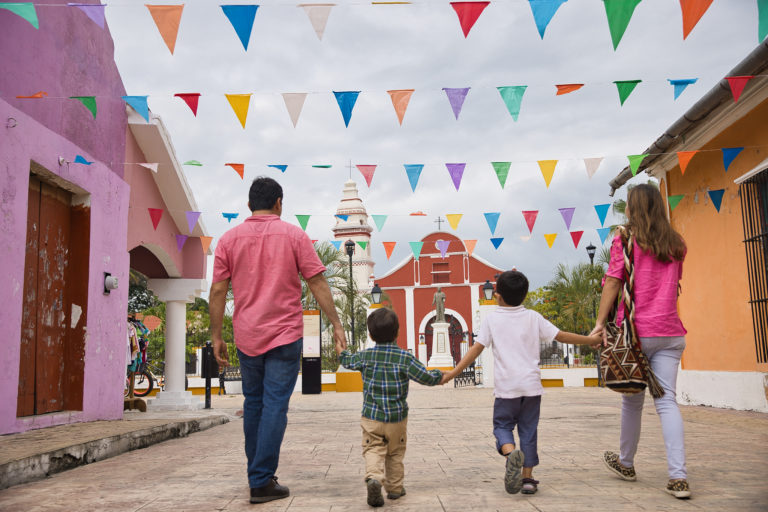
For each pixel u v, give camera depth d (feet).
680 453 10.16
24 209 17.81
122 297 25.14
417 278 134.92
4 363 16.79
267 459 10.65
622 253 10.91
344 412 35.17
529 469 10.74
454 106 17.08
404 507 9.92
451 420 27.58
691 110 25.79
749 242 24.76
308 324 60.59
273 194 11.96
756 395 25.11
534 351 11.13
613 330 10.87
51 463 14.02
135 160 28.27
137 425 21.09
